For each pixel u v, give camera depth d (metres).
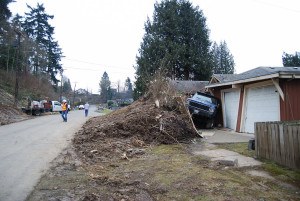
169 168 8.30
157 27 39.69
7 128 18.97
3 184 6.92
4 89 42.66
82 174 7.77
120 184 6.92
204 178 7.36
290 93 13.09
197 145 12.06
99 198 6.02
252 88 15.58
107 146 11.12
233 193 6.38
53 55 67.88
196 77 39.31
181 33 39.31
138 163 8.96
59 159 9.56
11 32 48.59
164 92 16.70
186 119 14.66
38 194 6.26
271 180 7.31
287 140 8.21
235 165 8.56
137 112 15.04
